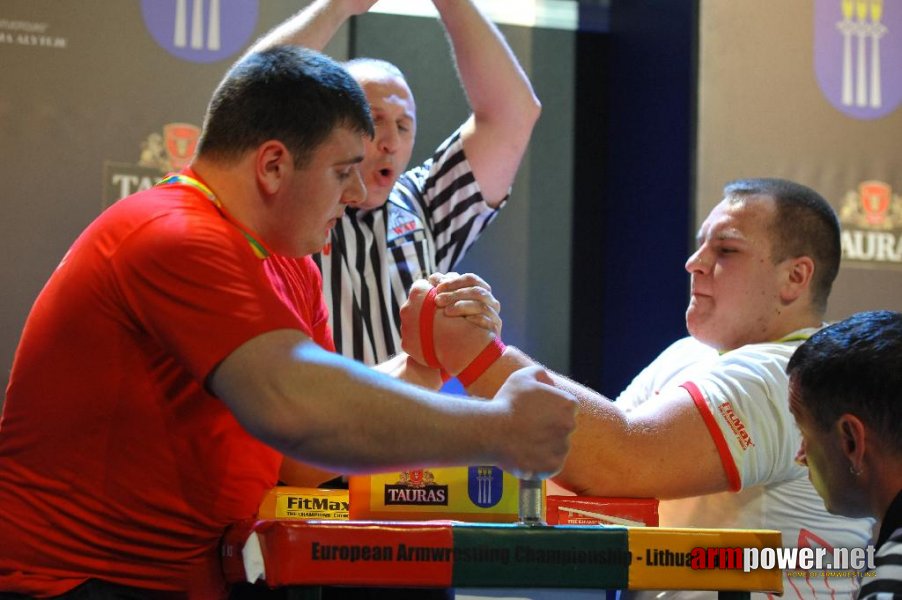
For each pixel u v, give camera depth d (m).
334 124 1.95
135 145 3.72
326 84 1.97
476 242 4.73
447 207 3.45
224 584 2.02
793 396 2.10
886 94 4.27
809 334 2.64
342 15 2.94
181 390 1.90
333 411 1.70
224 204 1.97
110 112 3.71
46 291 1.97
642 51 4.63
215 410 1.93
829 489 2.07
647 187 4.54
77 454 1.89
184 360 1.79
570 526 1.71
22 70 3.66
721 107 4.17
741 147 4.18
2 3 3.66
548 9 4.87
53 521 1.88
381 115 3.15
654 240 4.46
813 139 4.22
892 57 4.29
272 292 1.83
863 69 4.26
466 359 2.20
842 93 4.25
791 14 4.23
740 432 2.37
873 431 1.95
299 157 1.94
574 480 2.31
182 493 1.92
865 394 1.95
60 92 3.68
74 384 1.88
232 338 1.75
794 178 4.20
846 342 2.00
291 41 2.82
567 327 4.80
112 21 3.72
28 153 3.66
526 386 1.77
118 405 1.88
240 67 2.01
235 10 3.79
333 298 3.18
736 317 2.70
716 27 4.18
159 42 3.75
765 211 2.70
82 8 3.71
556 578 1.69
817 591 2.45
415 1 4.70
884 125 4.27
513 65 3.33
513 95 3.34
